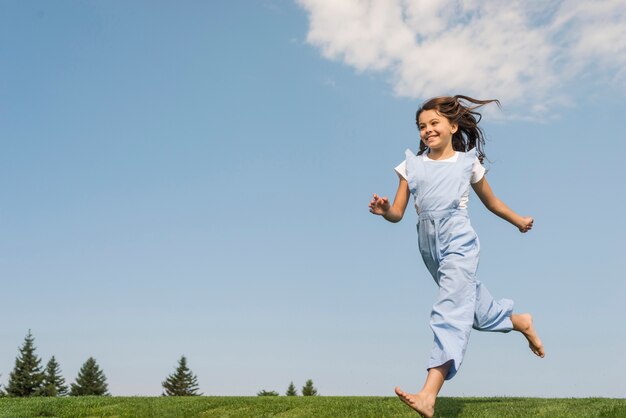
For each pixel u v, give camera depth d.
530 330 4.93
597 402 5.84
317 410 5.88
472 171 4.62
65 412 6.52
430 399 3.91
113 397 8.09
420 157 4.70
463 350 4.08
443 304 4.23
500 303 4.79
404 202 4.70
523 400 6.11
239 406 6.54
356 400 6.80
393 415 5.21
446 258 4.34
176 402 7.04
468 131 4.92
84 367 57.47
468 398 6.31
